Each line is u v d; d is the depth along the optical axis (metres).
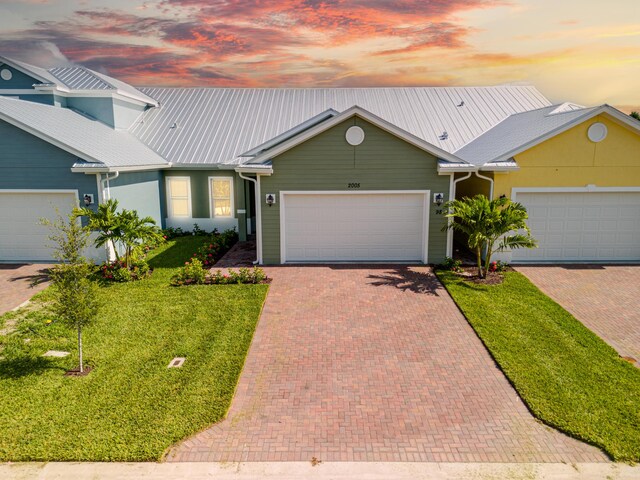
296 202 14.86
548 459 6.06
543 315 10.59
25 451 6.06
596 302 11.55
